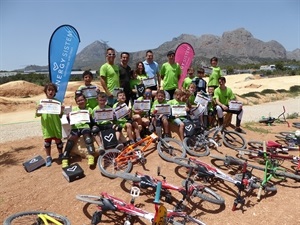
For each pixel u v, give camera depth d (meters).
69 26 8.33
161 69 8.74
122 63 7.96
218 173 5.46
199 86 9.00
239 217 5.00
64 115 7.26
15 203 5.48
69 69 8.46
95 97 7.31
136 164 6.21
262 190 5.72
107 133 6.50
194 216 4.95
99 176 5.97
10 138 11.46
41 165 6.69
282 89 32.34
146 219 4.60
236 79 54.84
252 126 10.86
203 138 6.87
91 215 5.01
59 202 5.40
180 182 5.71
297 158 6.32
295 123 11.05
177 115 7.18
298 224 4.87
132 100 8.33
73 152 6.84
